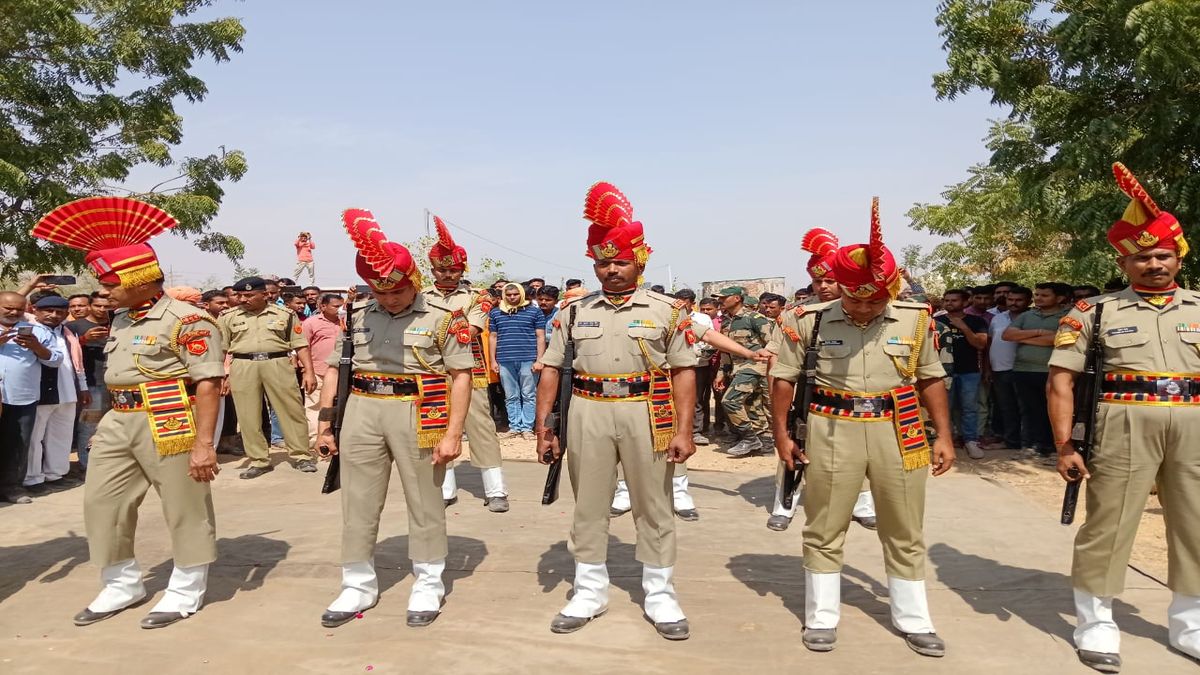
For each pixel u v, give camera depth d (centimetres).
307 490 716
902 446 369
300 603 438
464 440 936
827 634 375
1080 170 734
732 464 848
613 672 352
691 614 418
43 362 692
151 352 406
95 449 416
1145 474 352
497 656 369
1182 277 769
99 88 1291
